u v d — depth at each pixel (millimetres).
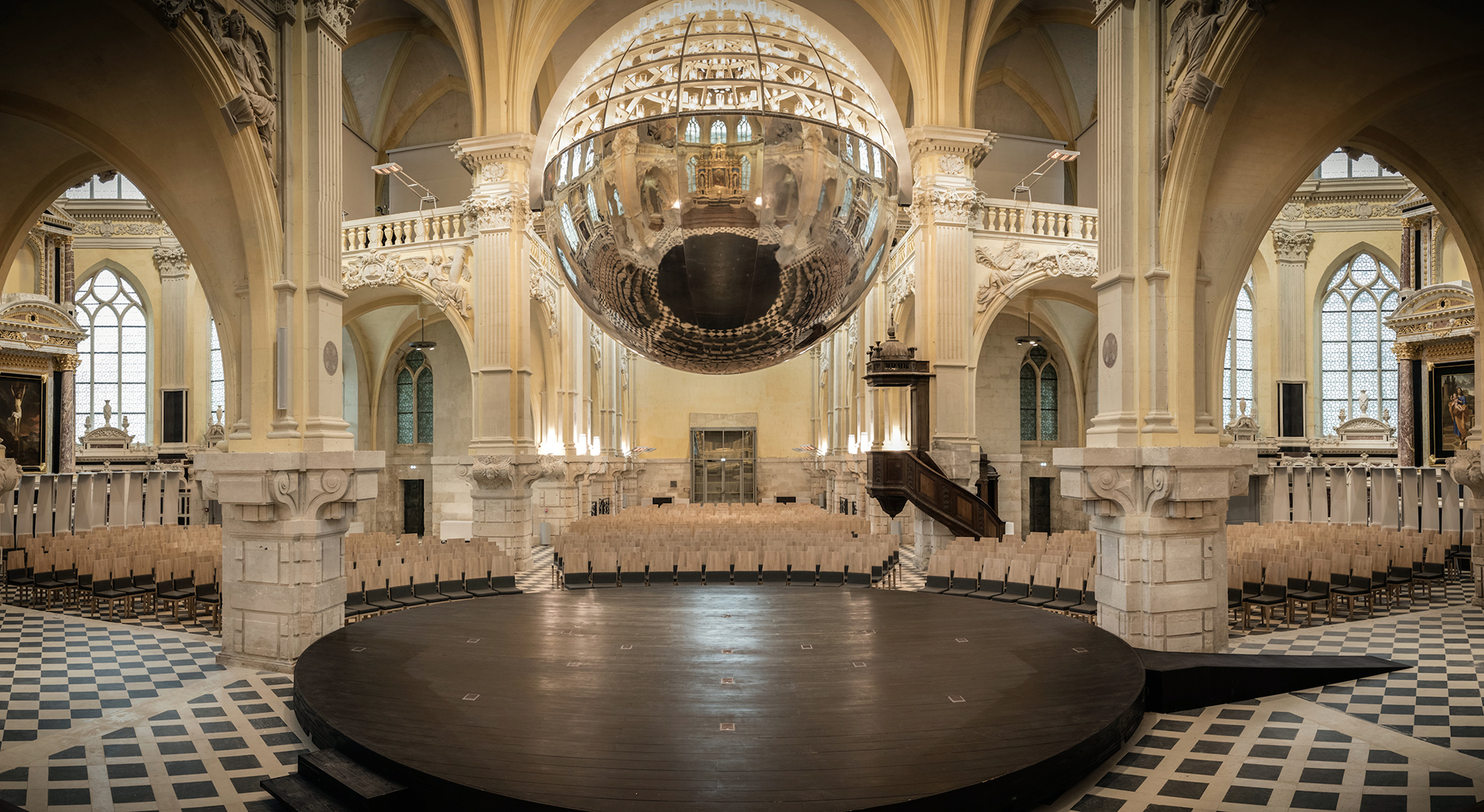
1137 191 10555
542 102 25188
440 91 28406
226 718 8609
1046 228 21609
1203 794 6578
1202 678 8797
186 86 9680
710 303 6730
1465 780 6789
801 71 7422
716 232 6605
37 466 23219
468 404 30484
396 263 21391
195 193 10758
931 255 20672
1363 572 13500
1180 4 10281
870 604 12219
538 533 25922
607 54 7555
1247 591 13000
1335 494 23844
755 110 6609
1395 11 9023
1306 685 9430
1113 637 10031
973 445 20703
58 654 11375
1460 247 14203
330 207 10945
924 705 7398
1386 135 12805
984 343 30203
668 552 15289
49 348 23234
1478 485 14523
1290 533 17953
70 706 8984
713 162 6594
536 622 10891
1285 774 6957
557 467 21594
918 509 19938
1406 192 27734
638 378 40656
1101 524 10906
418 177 28172
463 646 9555
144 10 8758
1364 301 28484
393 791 5957
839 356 32156
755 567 15375
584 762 6117
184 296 29484
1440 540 16422
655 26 7629
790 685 8008
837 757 6223
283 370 10516
